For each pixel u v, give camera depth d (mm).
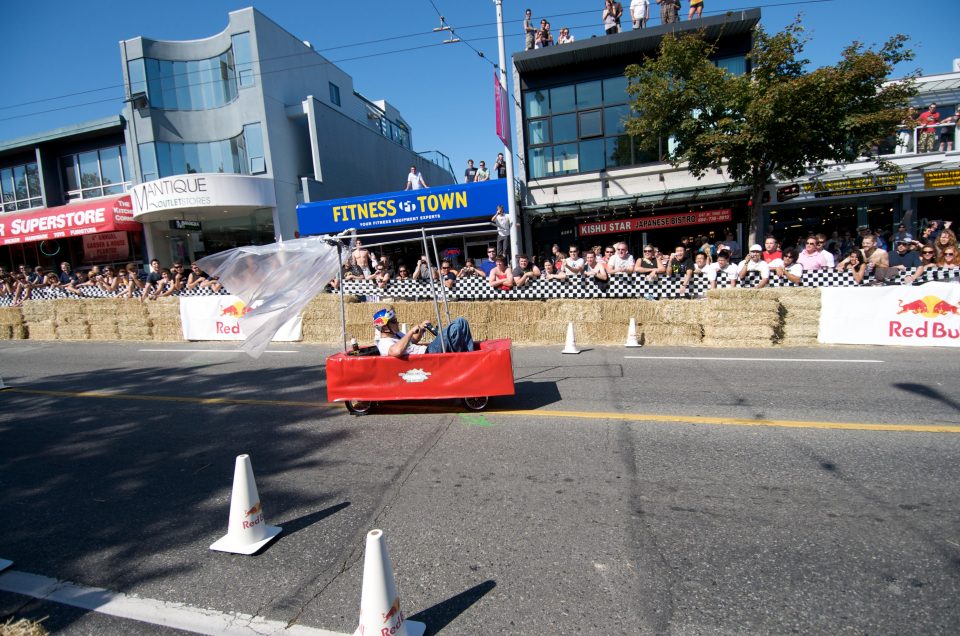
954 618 2320
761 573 2697
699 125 12281
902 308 7988
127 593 2807
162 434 5527
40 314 14016
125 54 19328
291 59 20719
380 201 15586
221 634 2447
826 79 10445
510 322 9844
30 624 2475
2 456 5113
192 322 12289
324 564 2980
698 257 10492
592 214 16859
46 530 3564
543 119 17109
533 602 2553
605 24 16172
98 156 21906
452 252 17266
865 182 15078
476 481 3975
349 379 5781
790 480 3723
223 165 20203
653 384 6469
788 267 9570
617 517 3332
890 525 3094
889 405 5250
